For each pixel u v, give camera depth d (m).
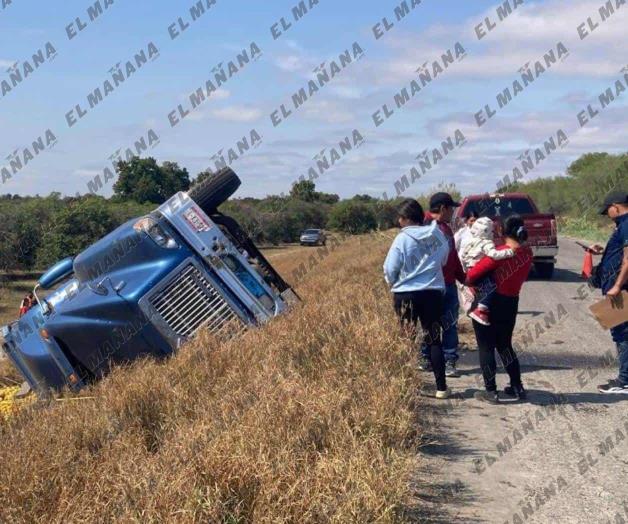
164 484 4.64
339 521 4.54
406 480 5.49
